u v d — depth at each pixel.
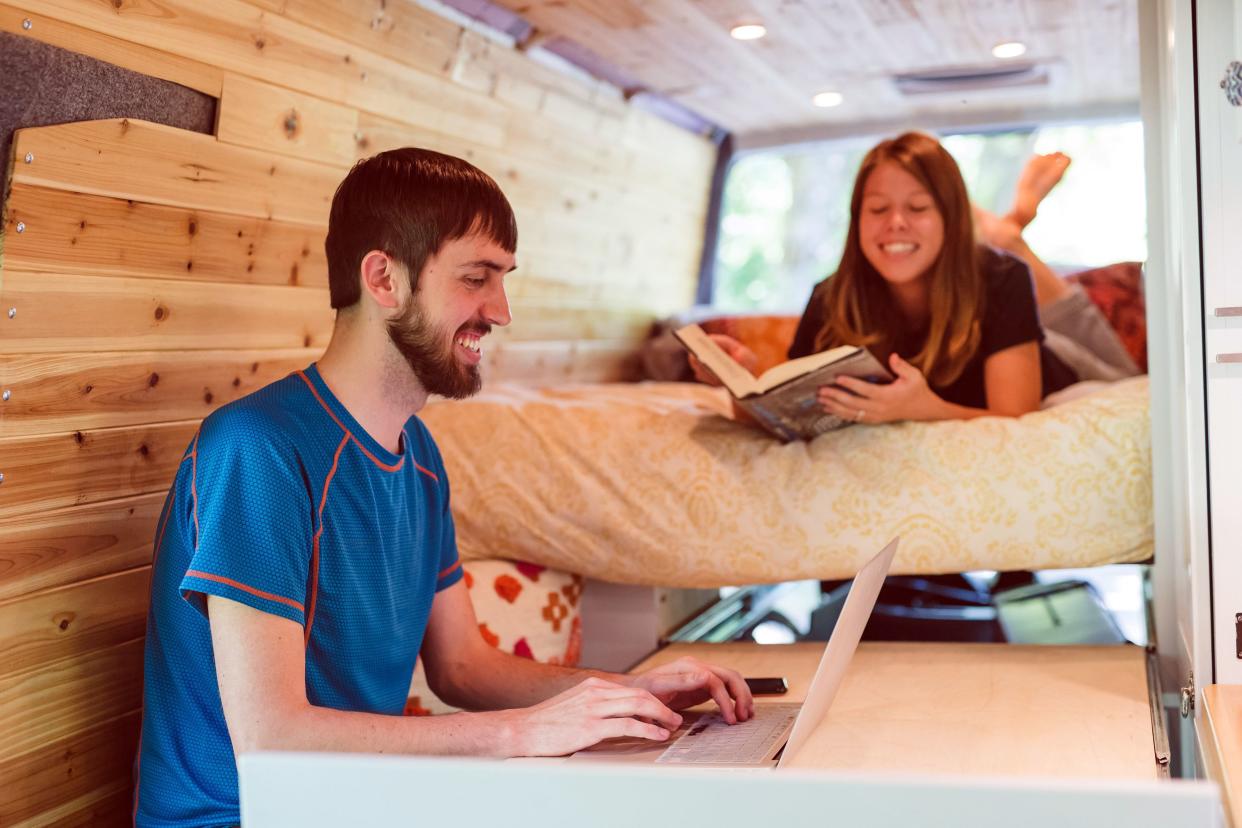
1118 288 3.20
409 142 2.19
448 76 2.24
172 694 1.39
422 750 1.29
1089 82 2.94
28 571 1.39
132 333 1.52
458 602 1.68
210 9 1.59
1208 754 1.29
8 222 1.31
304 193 1.85
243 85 1.67
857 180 2.43
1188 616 1.63
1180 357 1.70
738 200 4.36
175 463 1.62
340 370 1.46
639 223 3.35
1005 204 4.30
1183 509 1.70
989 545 1.85
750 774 0.82
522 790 0.85
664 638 2.14
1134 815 0.75
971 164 4.31
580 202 2.98
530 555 2.01
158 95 1.52
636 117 3.07
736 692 1.52
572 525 1.98
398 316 1.43
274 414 1.38
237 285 1.72
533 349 2.95
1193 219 1.46
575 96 2.74
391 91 2.08
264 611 1.28
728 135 3.59
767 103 3.15
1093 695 1.59
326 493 1.39
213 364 1.68
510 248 1.51
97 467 1.48
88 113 1.40
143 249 1.52
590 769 0.84
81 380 1.44
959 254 2.33
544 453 2.01
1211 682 1.47
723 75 2.82
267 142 1.74
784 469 1.92
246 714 1.25
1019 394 2.27
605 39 2.48
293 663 1.29
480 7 2.23
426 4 2.09
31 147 1.31
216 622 1.28
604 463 1.98
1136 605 3.08
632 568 1.97
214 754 1.37
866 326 2.46
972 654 1.84
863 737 1.44
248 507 1.32
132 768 1.60
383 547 1.46
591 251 3.12
